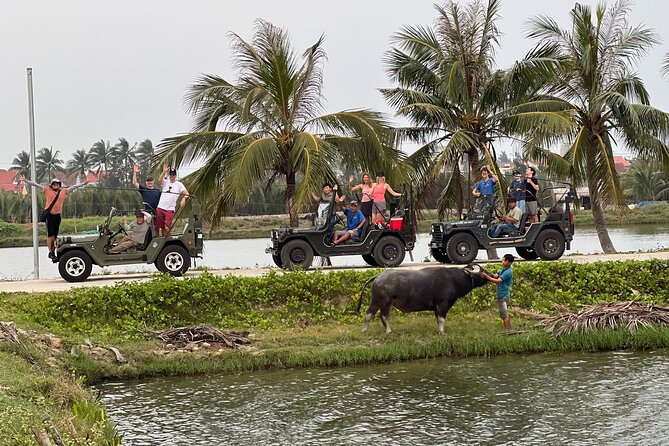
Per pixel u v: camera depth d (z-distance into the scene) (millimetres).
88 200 42844
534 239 21812
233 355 15148
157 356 15117
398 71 27125
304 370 14828
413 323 16828
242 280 17969
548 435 10867
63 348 14883
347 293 17938
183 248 20078
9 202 52406
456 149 24469
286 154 24250
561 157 26281
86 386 13875
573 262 19656
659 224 56844
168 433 11227
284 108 24562
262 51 24219
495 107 26234
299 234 20734
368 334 16156
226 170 22828
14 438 8617
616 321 16609
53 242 20156
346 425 11469
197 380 14320
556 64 24828
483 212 22031
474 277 16141
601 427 11117
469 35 25984
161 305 17141
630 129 26625
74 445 8914
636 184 67250
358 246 21016
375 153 24109
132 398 13141
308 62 24750
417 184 26047
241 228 46531
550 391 12977
